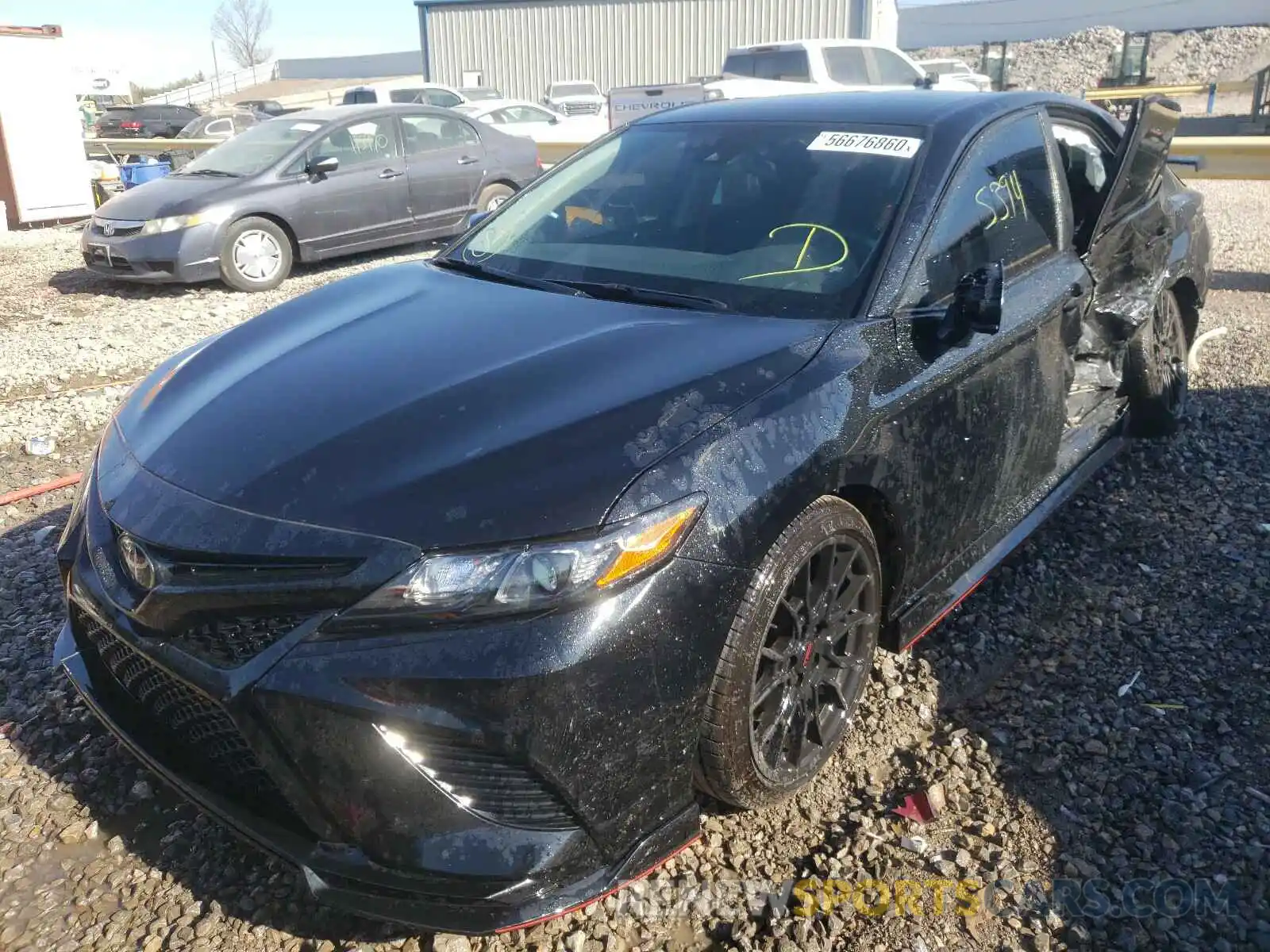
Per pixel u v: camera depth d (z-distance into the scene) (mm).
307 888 2334
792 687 2455
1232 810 2596
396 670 1924
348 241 9484
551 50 28344
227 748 2137
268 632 2016
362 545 1980
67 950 2176
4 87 12086
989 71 31328
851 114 3414
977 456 2936
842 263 2859
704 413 2260
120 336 7219
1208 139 8586
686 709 2123
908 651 3273
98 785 2666
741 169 3295
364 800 1964
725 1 26062
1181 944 2223
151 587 2129
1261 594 3578
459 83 29688
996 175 3303
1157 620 3447
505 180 10805
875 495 2580
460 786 1979
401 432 2227
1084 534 4047
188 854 2443
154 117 28109
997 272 2713
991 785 2686
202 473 2240
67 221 13109
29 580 3709
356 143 9539
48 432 5188
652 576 2047
